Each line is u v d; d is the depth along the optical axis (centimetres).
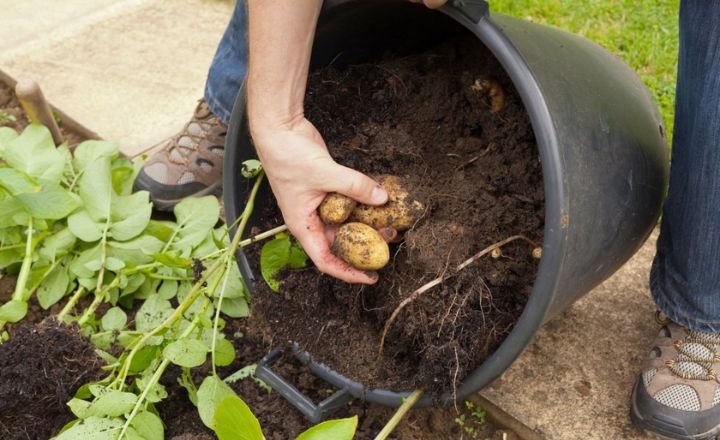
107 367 118
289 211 109
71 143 188
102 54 212
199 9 230
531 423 124
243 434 95
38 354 114
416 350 112
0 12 228
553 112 94
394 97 126
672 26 205
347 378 116
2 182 136
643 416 121
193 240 143
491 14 109
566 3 214
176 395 129
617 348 135
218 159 164
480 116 120
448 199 114
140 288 147
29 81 171
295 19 101
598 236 102
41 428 119
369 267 107
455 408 120
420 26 127
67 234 147
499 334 107
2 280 151
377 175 117
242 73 152
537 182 112
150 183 162
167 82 201
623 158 105
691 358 121
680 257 117
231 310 138
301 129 108
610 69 119
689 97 107
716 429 120
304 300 120
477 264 108
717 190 106
